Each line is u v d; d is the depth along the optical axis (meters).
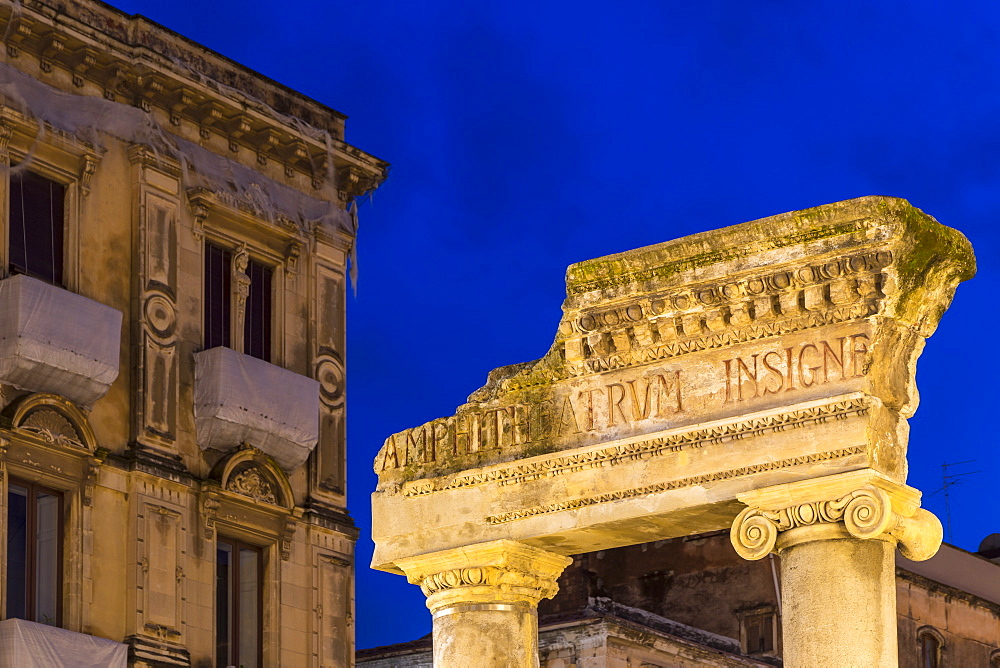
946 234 14.66
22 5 33.78
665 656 45.38
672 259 15.23
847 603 14.09
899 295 14.38
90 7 35.69
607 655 43.50
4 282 32.94
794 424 14.56
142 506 34.41
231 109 37.81
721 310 15.02
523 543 15.95
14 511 32.62
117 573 33.97
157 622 34.16
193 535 35.34
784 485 14.45
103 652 32.84
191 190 36.81
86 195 34.88
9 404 32.66
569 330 15.82
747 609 50.12
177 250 36.34
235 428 36.28
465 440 16.45
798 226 14.64
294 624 37.25
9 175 33.66
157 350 35.47
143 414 34.91
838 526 14.26
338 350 39.94
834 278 14.51
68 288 34.31
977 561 55.81
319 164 40.06
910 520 14.48
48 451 33.09
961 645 53.06
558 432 15.91
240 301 37.69
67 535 33.28
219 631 36.09
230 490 36.19
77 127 34.84
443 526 16.38
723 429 14.85
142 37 36.44
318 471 38.66
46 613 32.91
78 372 33.47
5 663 31.22
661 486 15.11
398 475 16.81
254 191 38.16
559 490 15.73
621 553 52.50
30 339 32.66
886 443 14.43
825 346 14.59
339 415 39.62
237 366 36.41
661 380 15.38
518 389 16.27
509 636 15.98
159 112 36.69
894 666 14.07
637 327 15.45
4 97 33.47
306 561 37.94
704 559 51.22
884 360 14.46
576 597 51.19
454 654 16.03
